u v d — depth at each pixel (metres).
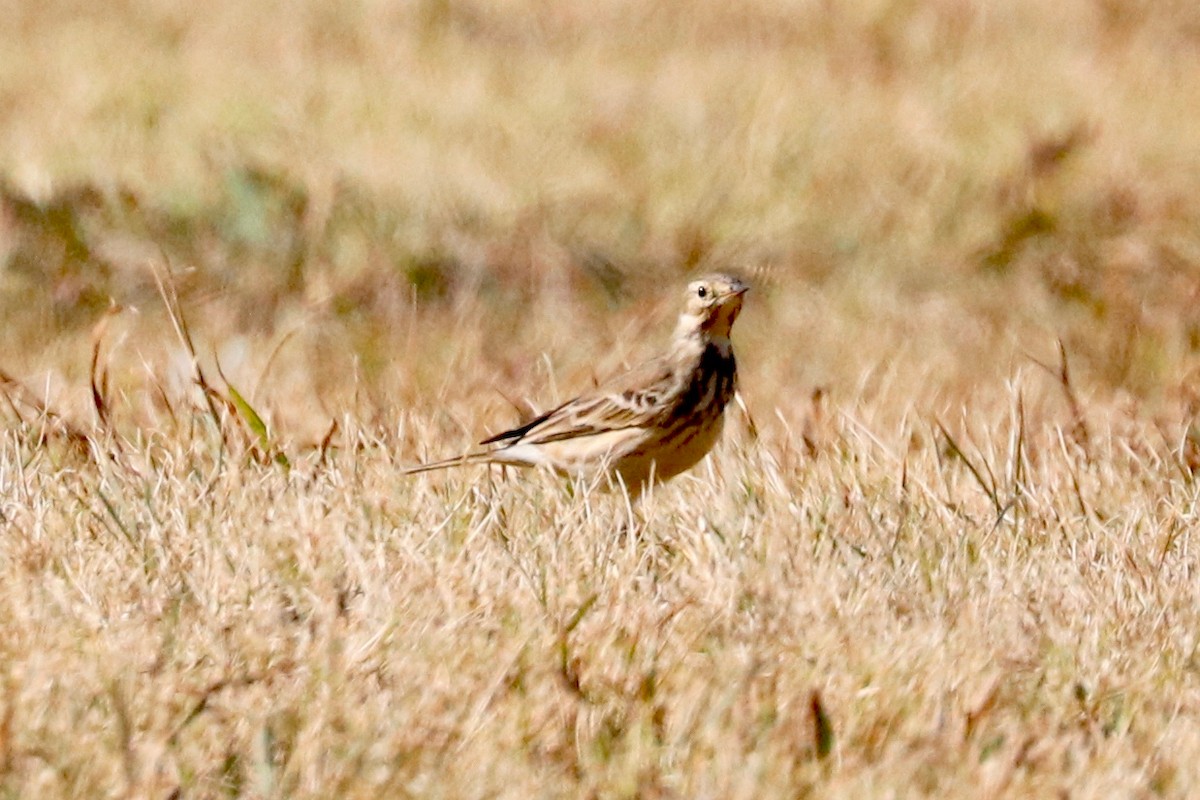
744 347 25.88
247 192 27.67
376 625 14.13
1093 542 16.44
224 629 14.08
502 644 13.94
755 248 28.70
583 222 28.81
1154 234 28.92
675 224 29.08
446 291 26.94
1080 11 42.06
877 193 30.66
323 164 29.53
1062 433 19.73
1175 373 24.38
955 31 40.78
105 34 39.09
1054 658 14.33
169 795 12.21
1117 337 25.70
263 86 35.38
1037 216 29.08
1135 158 32.09
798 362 25.11
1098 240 28.75
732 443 19.55
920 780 12.61
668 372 18.64
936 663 13.83
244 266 27.00
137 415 20.98
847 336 26.08
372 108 34.28
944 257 28.66
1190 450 19.92
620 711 13.37
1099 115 34.66
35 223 27.09
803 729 12.88
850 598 15.05
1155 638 14.70
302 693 13.28
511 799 12.33
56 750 12.50
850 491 17.78
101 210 27.50
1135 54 39.47
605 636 14.08
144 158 29.91
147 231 27.28
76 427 19.38
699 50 39.53
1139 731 13.42
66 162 29.72
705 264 28.25
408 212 28.14
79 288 26.20
